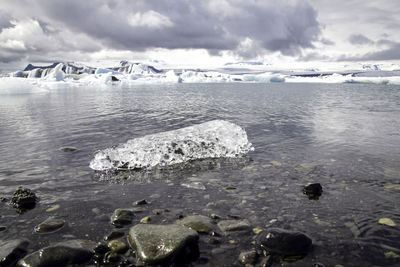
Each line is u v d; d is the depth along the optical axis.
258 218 2.23
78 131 5.69
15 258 1.73
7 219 2.23
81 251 1.76
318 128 6.03
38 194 2.72
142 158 3.74
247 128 6.02
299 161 3.74
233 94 18.66
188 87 29.88
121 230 2.05
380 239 1.92
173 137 4.25
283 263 1.68
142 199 2.61
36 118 7.46
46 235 1.99
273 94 18.66
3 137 5.16
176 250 1.72
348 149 4.32
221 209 2.40
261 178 3.15
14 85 18.14
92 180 3.11
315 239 1.93
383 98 14.70
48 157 3.93
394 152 4.13
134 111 9.02
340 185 2.91
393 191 2.75
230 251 1.81
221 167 3.56
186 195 2.71
